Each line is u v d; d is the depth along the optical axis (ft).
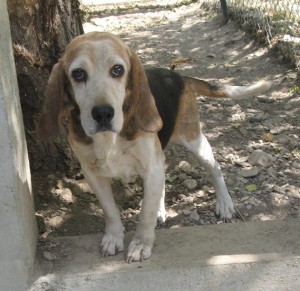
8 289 3.98
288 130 6.19
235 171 5.49
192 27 11.35
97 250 4.25
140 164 4.13
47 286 3.97
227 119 6.55
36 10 5.09
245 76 7.84
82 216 4.99
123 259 4.13
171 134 4.70
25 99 5.15
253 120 6.46
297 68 7.50
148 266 4.00
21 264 3.91
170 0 14.74
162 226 4.88
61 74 3.91
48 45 5.20
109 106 3.62
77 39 3.90
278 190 5.14
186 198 5.23
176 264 3.98
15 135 3.79
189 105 4.90
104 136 3.89
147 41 10.62
